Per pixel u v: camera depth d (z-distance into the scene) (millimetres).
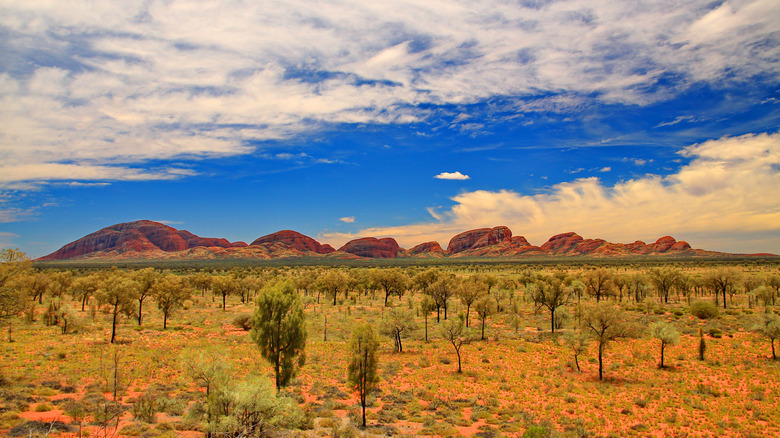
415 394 35031
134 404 28703
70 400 28375
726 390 33969
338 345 53344
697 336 56281
